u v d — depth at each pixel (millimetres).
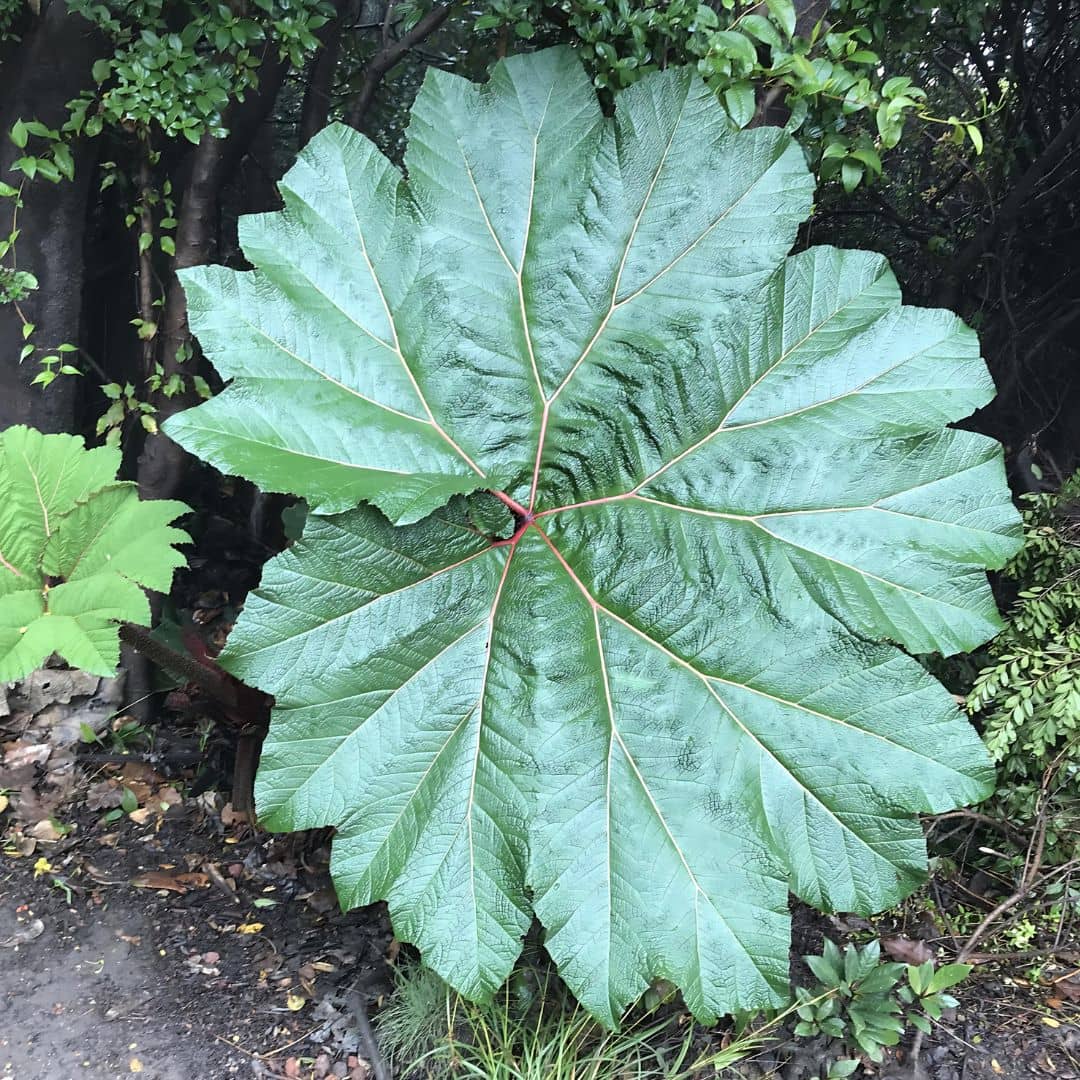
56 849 1999
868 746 1415
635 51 1666
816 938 1926
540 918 1412
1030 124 3088
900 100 1626
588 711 1465
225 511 3086
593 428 1534
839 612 1416
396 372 1482
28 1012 1654
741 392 1495
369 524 1445
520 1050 1640
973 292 3199
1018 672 1940
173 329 2232
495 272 1512
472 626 1488
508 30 1814
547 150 1513
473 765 1456
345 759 1436
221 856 2031
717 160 1499
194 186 2203
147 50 1885
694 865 1420
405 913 1425
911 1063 1680
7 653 1416
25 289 2090
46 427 2229
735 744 1443
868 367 1473
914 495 1428
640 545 1501
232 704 1903
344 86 2664
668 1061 1656
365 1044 1648
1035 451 2586
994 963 1883
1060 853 1952
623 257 1518
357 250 1475
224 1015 1690
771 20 1674
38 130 1959
